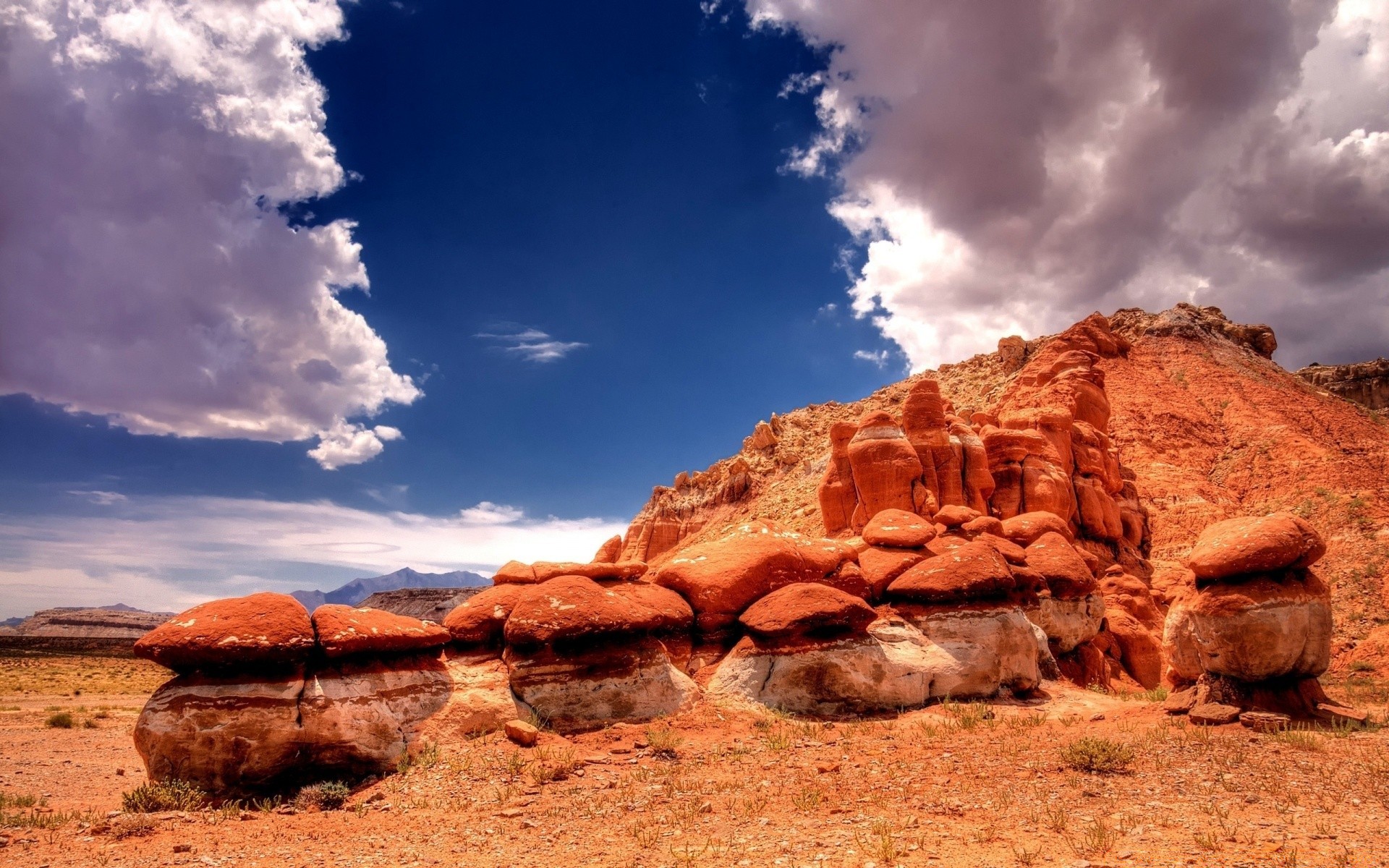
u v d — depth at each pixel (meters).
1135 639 27.19
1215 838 7.89
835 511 34.88
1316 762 11.00
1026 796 9.86
